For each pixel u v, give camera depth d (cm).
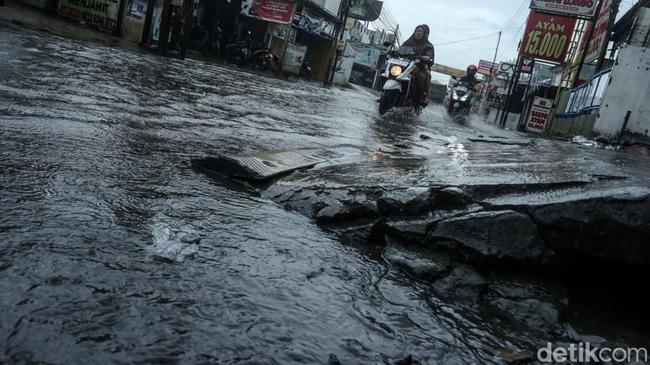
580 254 216
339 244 227
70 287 138
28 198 195
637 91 927
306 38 3288
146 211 212
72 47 888
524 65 2833
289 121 654
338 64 3566
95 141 310
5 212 178
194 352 122
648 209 208
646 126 920
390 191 263
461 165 357
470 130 1123
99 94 497
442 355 148
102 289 141
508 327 178
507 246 217
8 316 120
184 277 159
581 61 1539
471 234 222
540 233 219
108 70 711
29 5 1424
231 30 2412
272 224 232
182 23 1546
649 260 206
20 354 109
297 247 209
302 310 156
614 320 197
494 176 289
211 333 132
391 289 189
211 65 1634
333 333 146
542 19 1705
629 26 1429
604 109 956
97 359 112
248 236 209
